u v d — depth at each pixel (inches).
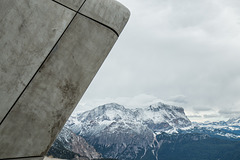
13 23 79.8
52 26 84.4
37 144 83.1
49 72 84.2
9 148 78.5
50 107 84.7
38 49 82.5
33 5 82.3
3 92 77.5
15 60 79.4
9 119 78.4
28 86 81.1
